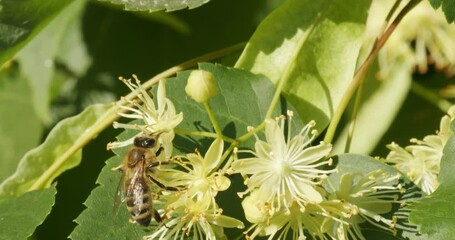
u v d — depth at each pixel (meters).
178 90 0.23
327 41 0.24
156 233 0.22
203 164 0.22
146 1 0.23
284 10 0.24
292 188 0.22
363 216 0.22
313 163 0.22
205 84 0.22
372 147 0.27
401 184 0.22
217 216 0.22
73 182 0.27
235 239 0.22
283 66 0.24
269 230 0.22
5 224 0.23
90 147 0.27
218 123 0.23
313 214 0.22
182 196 0.22
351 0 0.24
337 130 0.27
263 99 0.23
